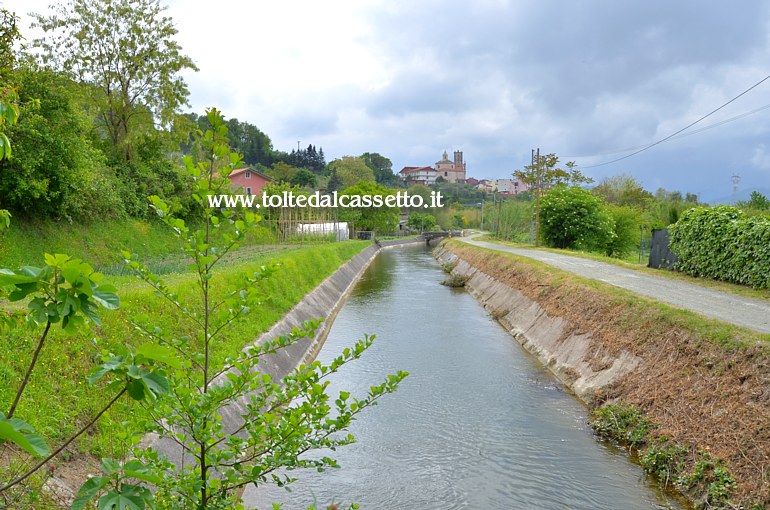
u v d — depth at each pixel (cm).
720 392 850
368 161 14188
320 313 1991
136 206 2719
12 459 516
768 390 779
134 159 2956
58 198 1914
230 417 890
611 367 1180
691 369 949
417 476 854
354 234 6009
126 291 1020
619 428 966
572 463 887
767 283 1428
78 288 239
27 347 689
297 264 2275
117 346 279
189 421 371
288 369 1312
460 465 888
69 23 2697
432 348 1614
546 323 1639
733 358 886
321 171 12781
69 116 1833
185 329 1023
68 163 1886
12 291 237
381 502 780
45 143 1761
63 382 677
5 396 593
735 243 1562
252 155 10912
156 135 3048
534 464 885
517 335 1750
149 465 369
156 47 2875
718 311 1173
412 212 9075
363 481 839
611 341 1246
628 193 5309
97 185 2259
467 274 3197
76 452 594
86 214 2236
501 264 2689
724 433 775
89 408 663
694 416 853
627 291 1466
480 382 1299
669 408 915
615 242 3562
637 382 1052
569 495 791
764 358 838
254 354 411
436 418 1079
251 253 2762
